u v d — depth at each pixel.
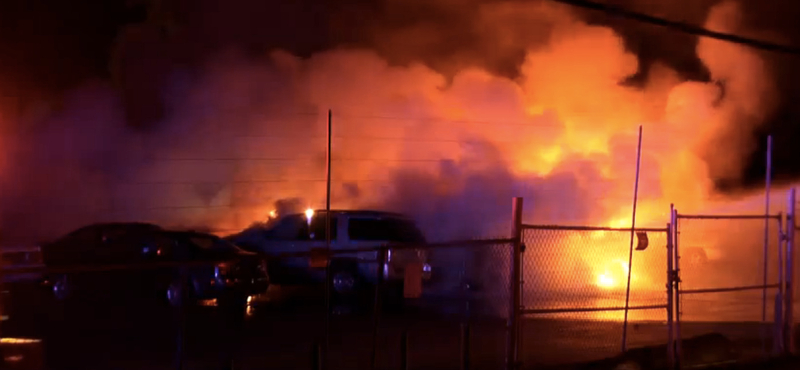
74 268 6.29
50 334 11.47
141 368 9.36
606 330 12.56
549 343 11.36
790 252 10.99
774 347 10.94
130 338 11.29
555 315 14.00
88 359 9.82
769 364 10.25
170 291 13.62
